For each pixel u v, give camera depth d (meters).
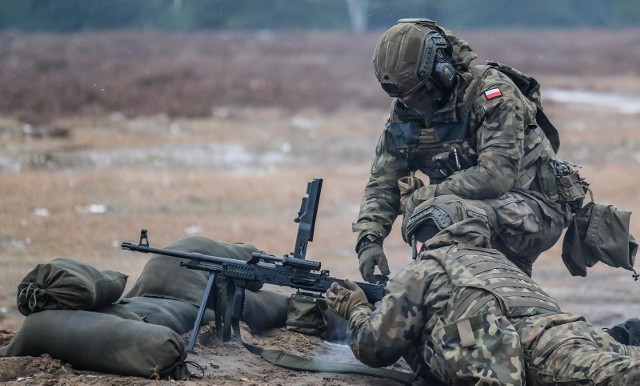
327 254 27.30
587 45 121.75
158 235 28.86
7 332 13.80
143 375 11.24
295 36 134.12
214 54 102.38
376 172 13.98
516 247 13.27
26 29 144.62
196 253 12.73
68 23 145.12
